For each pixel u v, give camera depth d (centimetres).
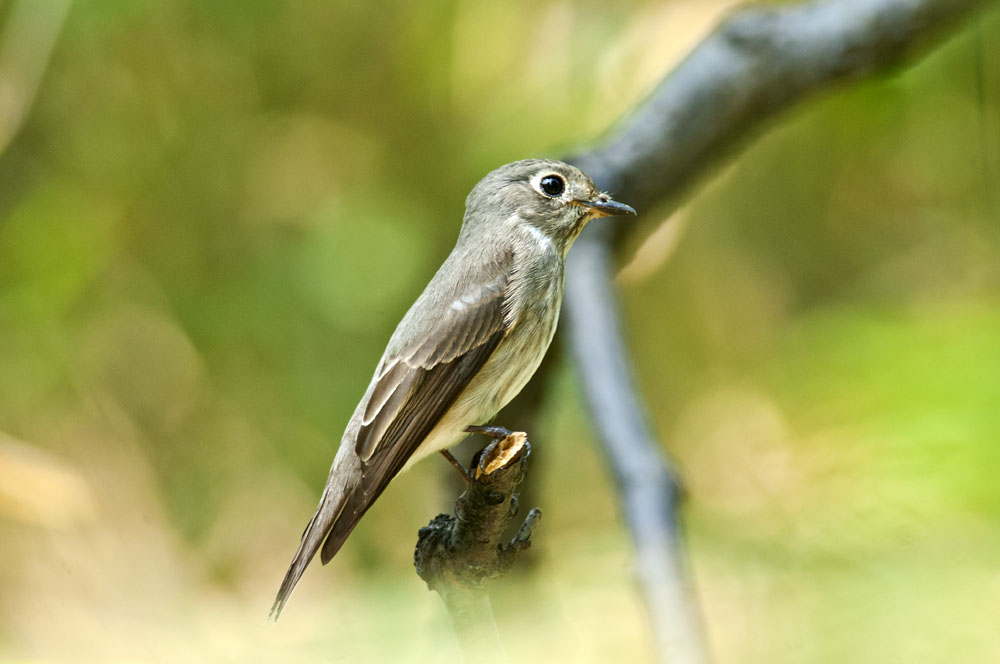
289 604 1223
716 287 1357
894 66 918
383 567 1273
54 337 1330
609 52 1080
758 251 1352
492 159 1134
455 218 1238
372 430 690
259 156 1430
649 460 621
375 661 532
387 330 1341
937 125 1149
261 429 1352
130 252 1399
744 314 1359
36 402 1318
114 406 1342
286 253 1379
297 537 1302
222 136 1430
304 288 1351
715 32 914
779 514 656
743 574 627
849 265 1328
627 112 980
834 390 634
